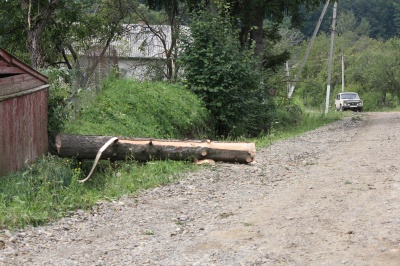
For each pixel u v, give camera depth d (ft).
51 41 83.97
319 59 268.00
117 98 56.54
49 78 44.52
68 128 45.47
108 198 33.91
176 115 60.44
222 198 33.53
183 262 21.26
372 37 336.70
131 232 26.13
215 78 70.13
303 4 98.94
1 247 23.56
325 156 51.52
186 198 33.88
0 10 76.79
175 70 82.07
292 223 26.35
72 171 39.19
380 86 237.25
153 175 40.24
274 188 36.11
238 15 93.76
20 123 37.50
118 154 42.93
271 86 86.02
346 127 92.84
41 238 25.23
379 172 40.16
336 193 32.99
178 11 100.22
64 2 77.15
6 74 36.91
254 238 24.14
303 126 97.35
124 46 109.70
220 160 45.68
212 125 71.31
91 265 21.25
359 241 22.98
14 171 36.58
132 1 98.02
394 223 25.39
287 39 181.88
